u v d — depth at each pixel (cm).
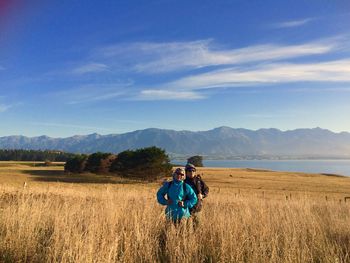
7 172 9362
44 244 724
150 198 1477
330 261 661
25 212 856
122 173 7675
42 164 13825
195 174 847
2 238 725
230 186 5788
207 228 810
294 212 1093
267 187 5653
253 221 882
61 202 1259
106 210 909
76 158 9231
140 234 732
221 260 658
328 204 1581
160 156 7456
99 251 639
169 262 669
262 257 659
